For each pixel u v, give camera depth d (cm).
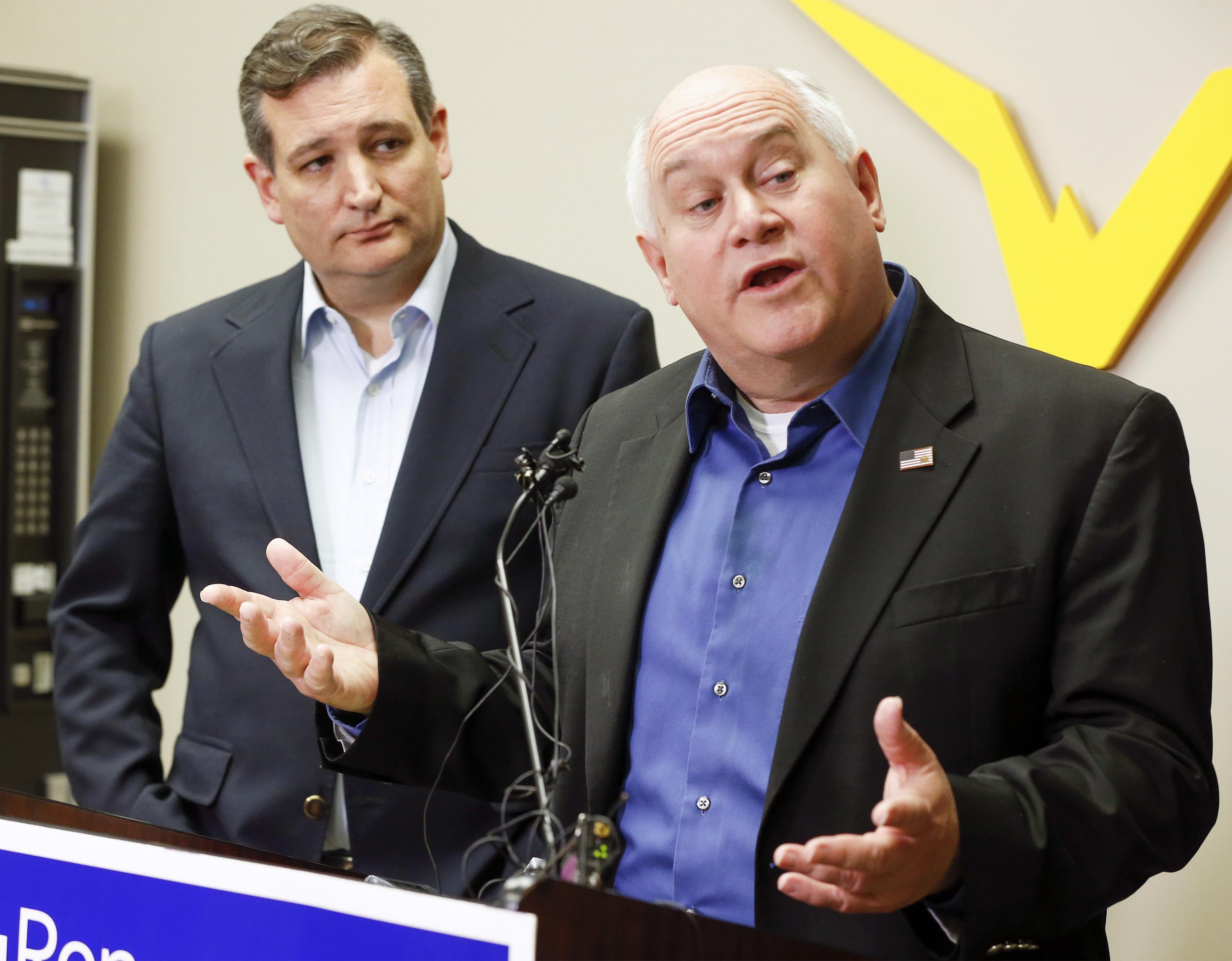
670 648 244
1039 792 194
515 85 492
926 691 217
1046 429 226
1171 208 324
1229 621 319
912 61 375
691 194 237
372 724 233
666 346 445
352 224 328
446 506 329
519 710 256
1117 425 223
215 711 342
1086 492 219
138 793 343
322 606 237
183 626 602
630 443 271
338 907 164
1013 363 239
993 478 225
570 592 265
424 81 346
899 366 241
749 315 233
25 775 598
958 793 186
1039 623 217
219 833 338
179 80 612
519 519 330
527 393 339
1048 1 352
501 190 498
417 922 159
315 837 326
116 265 646
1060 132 351
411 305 346
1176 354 330
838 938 215
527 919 152
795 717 221
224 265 591
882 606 221
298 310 361
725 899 228
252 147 346
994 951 199
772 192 233
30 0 686
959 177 371
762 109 234
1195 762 208
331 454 352
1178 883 329
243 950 170
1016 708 218
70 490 608
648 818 240
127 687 359
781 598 237
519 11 490
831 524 238
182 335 369
